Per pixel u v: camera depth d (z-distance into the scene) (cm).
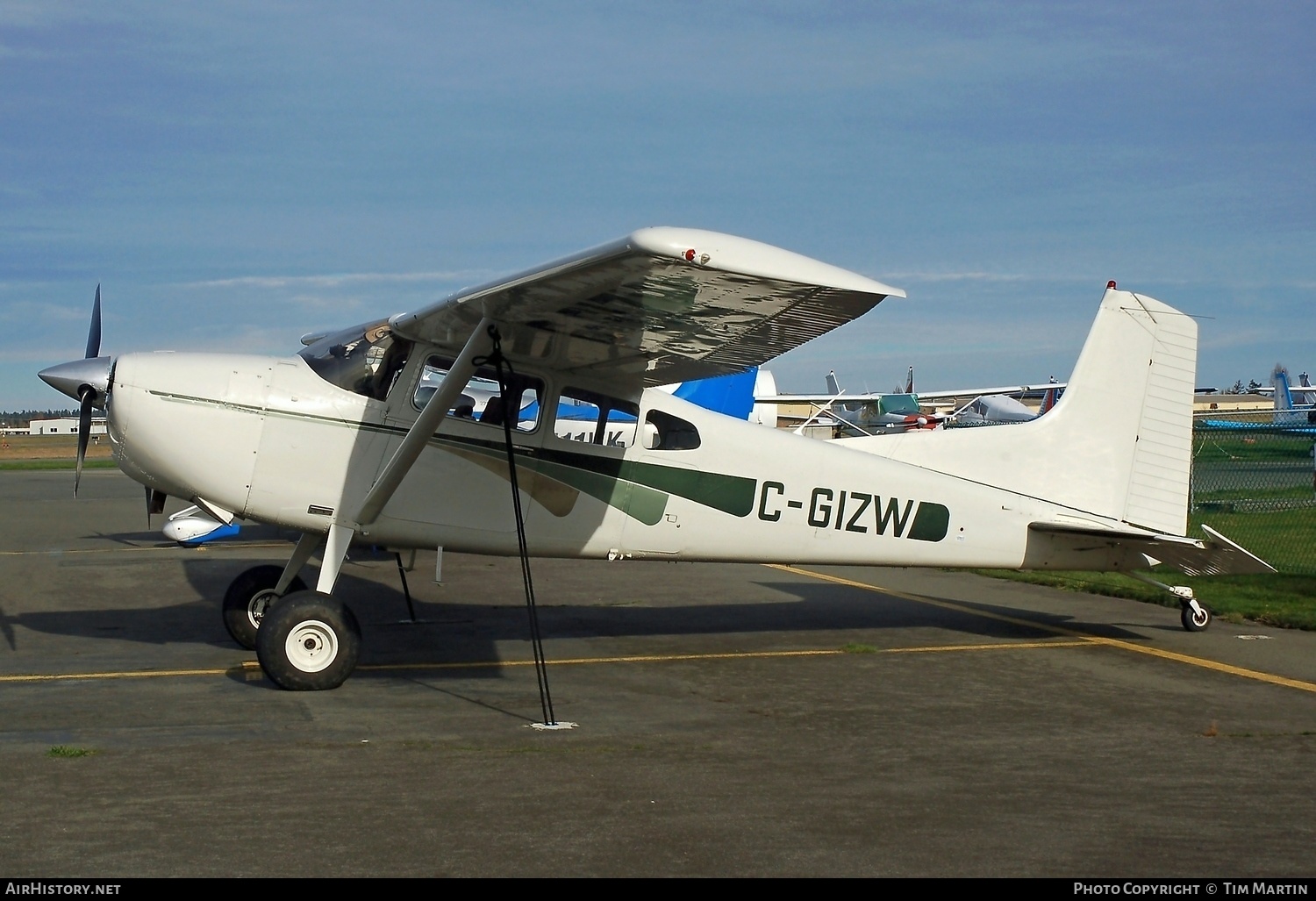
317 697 619
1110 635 868
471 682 672
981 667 740
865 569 1327
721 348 663
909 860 376
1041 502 847
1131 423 861
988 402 3647
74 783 448
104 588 1089
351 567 1275
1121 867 372
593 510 748
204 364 691
